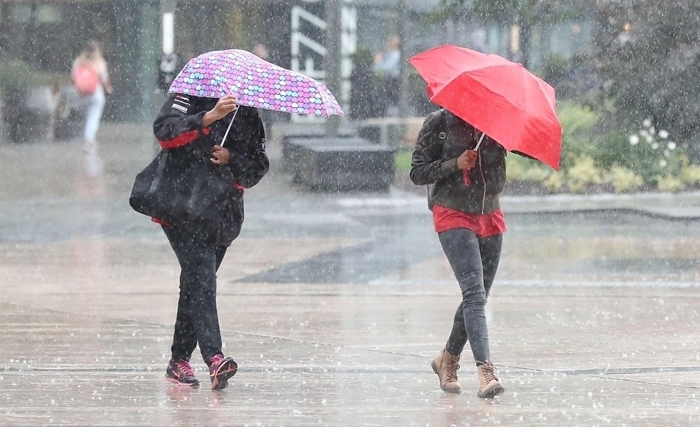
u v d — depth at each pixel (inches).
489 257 633.6
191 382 650.8
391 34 2647.6
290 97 597.6
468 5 2431.1
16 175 2076.8
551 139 593.0
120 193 1831.9
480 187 618.5
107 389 644.1
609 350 768.3
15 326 845.2
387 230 1451.8
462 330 631.2
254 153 625.0
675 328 849.5
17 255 1222.3
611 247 1300.4
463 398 629.6
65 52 3154.5
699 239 1370.6
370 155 1894.7
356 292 1007.6
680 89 1930.4
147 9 3110.2
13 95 2925.7
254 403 612.1
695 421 581.9
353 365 717.9
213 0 2891.2
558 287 1037.2
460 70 606.9
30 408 597.9
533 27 2341.3
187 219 610.9
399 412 595.2
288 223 1517.0
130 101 3125.0
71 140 2765.7
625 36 1969.7
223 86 599.5
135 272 1112.2
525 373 698.2
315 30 2874.0
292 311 912.3
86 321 866.1
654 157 1889.8
